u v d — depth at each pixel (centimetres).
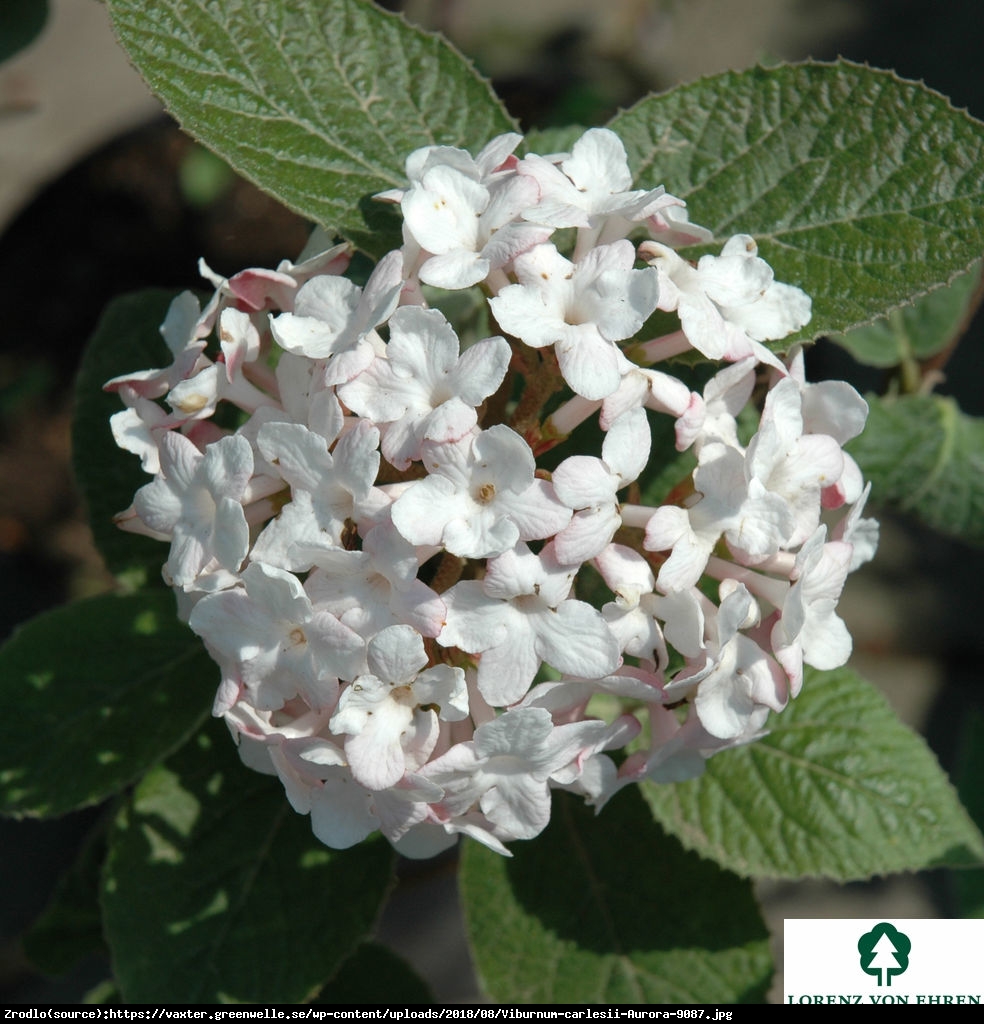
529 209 13
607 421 13
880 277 15
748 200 16
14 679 18
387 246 15
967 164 15
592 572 15
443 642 13
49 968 22
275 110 16
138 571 19
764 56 18
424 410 13
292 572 13
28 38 23
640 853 18
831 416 14
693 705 14
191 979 17
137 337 19
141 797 18
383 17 16
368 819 14
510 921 18
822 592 14
